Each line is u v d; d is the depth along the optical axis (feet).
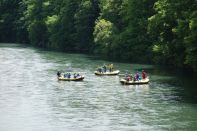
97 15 600.39
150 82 337.93
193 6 353.51
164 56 412.98
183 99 278.26
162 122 229.86
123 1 516.32
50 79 359.25
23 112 250.98
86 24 602.44
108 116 241.96
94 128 221.05
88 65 442.91
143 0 474.08
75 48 627.87
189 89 308.81
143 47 467.11
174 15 373.40
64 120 235.20
